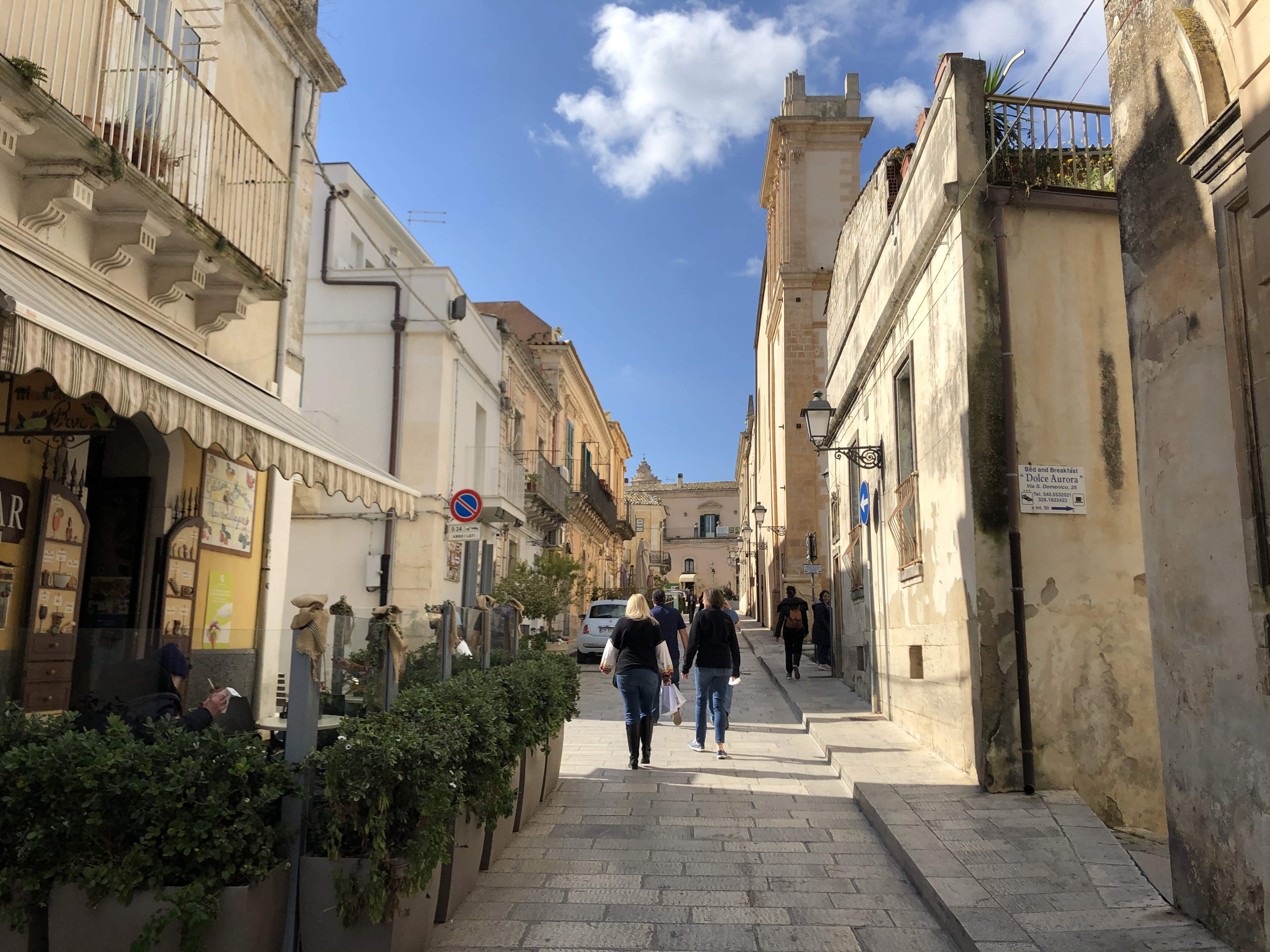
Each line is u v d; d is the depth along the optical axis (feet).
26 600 22.08
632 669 28.68
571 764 29.48
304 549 54.29
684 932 14.96
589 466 124.06
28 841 10.93
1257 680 12.68
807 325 94.53
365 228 66.54
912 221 31.01
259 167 29.96
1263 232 11.98
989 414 24.14
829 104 98.84
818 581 89.15
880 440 37.96
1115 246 25.20
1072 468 24.08
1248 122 12.21
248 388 27.96
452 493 57.67
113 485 26.81
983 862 17.46
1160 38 15.11
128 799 11.23
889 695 36.19
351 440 55.62
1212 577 13.74
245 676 13.44
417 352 56.39
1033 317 24.70
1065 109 25.61
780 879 17.71
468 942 14.39
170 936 10.94
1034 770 22.79
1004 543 23.67
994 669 23.18
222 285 27.25
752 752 31.60
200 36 27.84
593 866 18.51
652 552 264.93
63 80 20.10
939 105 26.96
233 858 11.42
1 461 21.38
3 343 12.92
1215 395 13.67
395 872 12.48
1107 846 18.33
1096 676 23.22
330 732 13.47
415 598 53.62
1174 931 13.87
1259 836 12.69
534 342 104.58
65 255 21.79
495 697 18.20
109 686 12.83
